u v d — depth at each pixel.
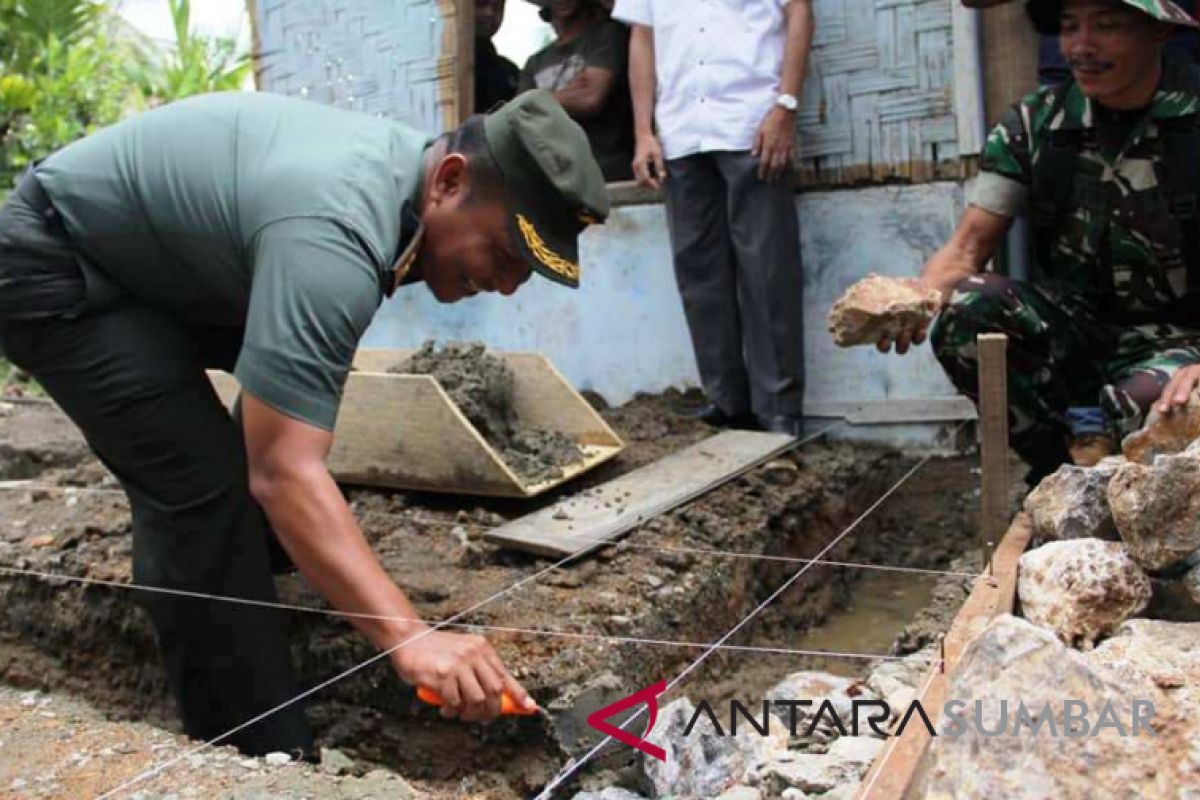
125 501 3.61
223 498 2.60
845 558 3.81
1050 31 3.21
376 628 2.12
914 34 4.05
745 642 3.23
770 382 4.12
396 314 5.09
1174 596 2.29
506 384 3.72
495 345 4.92
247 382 2.17
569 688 2.51
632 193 4.54
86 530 3.37
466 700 2.09
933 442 4.21
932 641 2.71
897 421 4.24
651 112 4.24
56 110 7.68
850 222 4.25
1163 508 2.21
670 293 4.56
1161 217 3.00
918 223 4.15
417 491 3.52
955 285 3.23
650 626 2.84
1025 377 3.19
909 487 4.10
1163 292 3.11
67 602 3.21
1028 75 3.94
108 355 2.53
